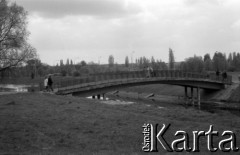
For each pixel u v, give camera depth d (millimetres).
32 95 41500
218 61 149125
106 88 65250
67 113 27734
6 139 18516
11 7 47219
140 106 34625
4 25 46844
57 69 161375
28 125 22406
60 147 17500
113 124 23703
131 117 26500
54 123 23422
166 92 106562
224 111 61094
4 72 49000
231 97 81250
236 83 93500
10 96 40188
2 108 30016
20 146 17281
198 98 83750
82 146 17875
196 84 84125
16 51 48406
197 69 139375
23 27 48500
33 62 51031
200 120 27266
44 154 15594
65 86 57719
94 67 179500
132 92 113688
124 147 17969
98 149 17297
